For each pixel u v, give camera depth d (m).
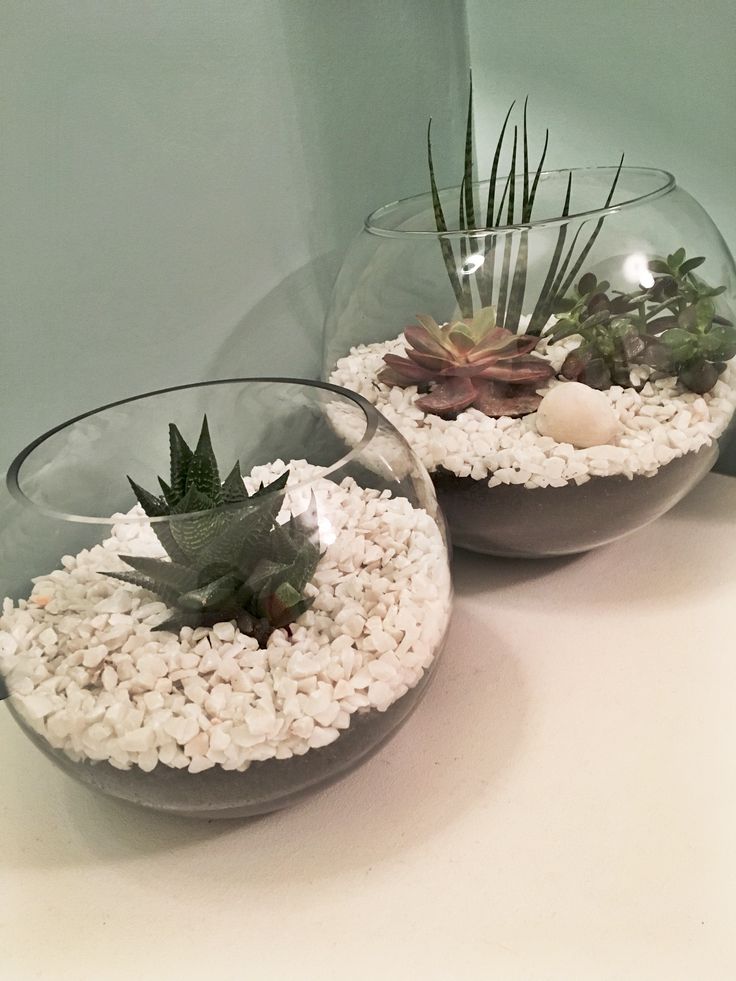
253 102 0.72
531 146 0.89
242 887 0.51
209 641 0.49
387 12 0.81
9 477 0.55
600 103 0.82
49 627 0.50
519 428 0.65
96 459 0.62
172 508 0.56
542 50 0.84
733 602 0.68
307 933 0.48
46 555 0.51
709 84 0.76
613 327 0.65
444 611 0.55
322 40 0.76
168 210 0.69
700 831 0.50
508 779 0.55
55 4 0.60
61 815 0.58
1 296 0.62
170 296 0.71
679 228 0.67
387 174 0.86
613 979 0.43
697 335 0.65
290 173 0.77
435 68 0.87
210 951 0.48
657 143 0.81
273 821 0.55
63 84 0.61
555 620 0.69
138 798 0.50
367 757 0.53
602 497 0.64
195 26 0.67
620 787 0.54
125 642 0.48
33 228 0.62
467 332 0.65
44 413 0.67
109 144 0.64
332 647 0.49
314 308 0.83
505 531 0.68
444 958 0.46
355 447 0.54
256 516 0.47
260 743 0.47
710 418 0.66
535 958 0.45
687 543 0.76
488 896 0.48
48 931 0.50
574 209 0.80
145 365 0.71
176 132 0.68
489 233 0.66
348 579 0.52
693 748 0.55
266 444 0.67
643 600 0.69
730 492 0.82
